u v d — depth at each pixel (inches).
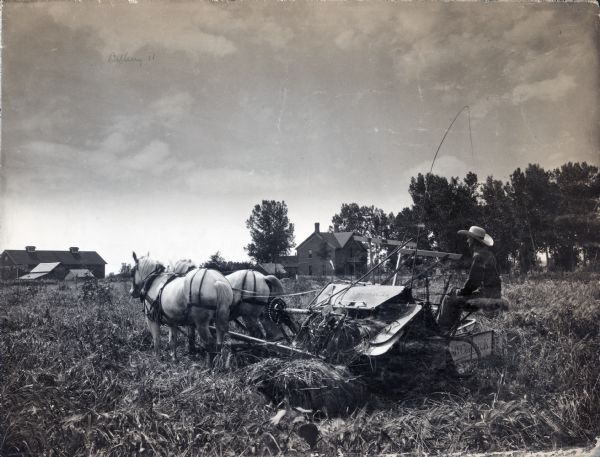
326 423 173.8
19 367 199.6
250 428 165.6
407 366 199.2
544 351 230.7
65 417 163.3
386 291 209.8
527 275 328.2
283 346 218.8
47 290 562.9
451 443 163.8
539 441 167.2
